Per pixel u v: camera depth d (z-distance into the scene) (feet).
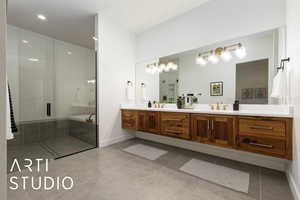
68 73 12.21
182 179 4.90
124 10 8.18
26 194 4.10
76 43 12.53
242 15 6.46
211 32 7.36
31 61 10.30
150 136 9.98
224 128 5.55
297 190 3.77
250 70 6.33
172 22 8.95
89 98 10.91
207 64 7.59
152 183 4.66
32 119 10.11
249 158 6.16
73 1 7.34
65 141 9.98
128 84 10.27
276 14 5.66
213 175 5.15
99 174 5.23
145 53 10.39
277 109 5.66
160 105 9.52
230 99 6.87
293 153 4.17
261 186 4.47
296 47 4.02
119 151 7.68
